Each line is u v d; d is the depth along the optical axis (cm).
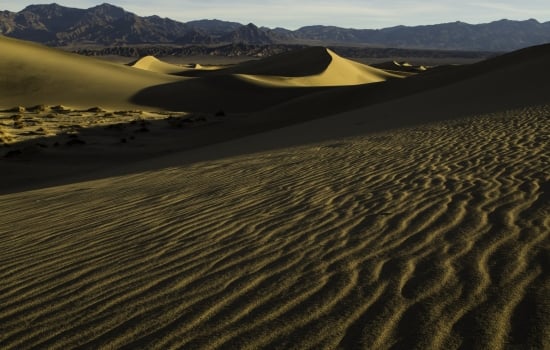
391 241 507
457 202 628
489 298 366
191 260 503
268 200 743
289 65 10900
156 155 2575
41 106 4841
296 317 364
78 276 488
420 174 823
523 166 803
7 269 534
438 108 2209
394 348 314
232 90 7075
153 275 471
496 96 2277
